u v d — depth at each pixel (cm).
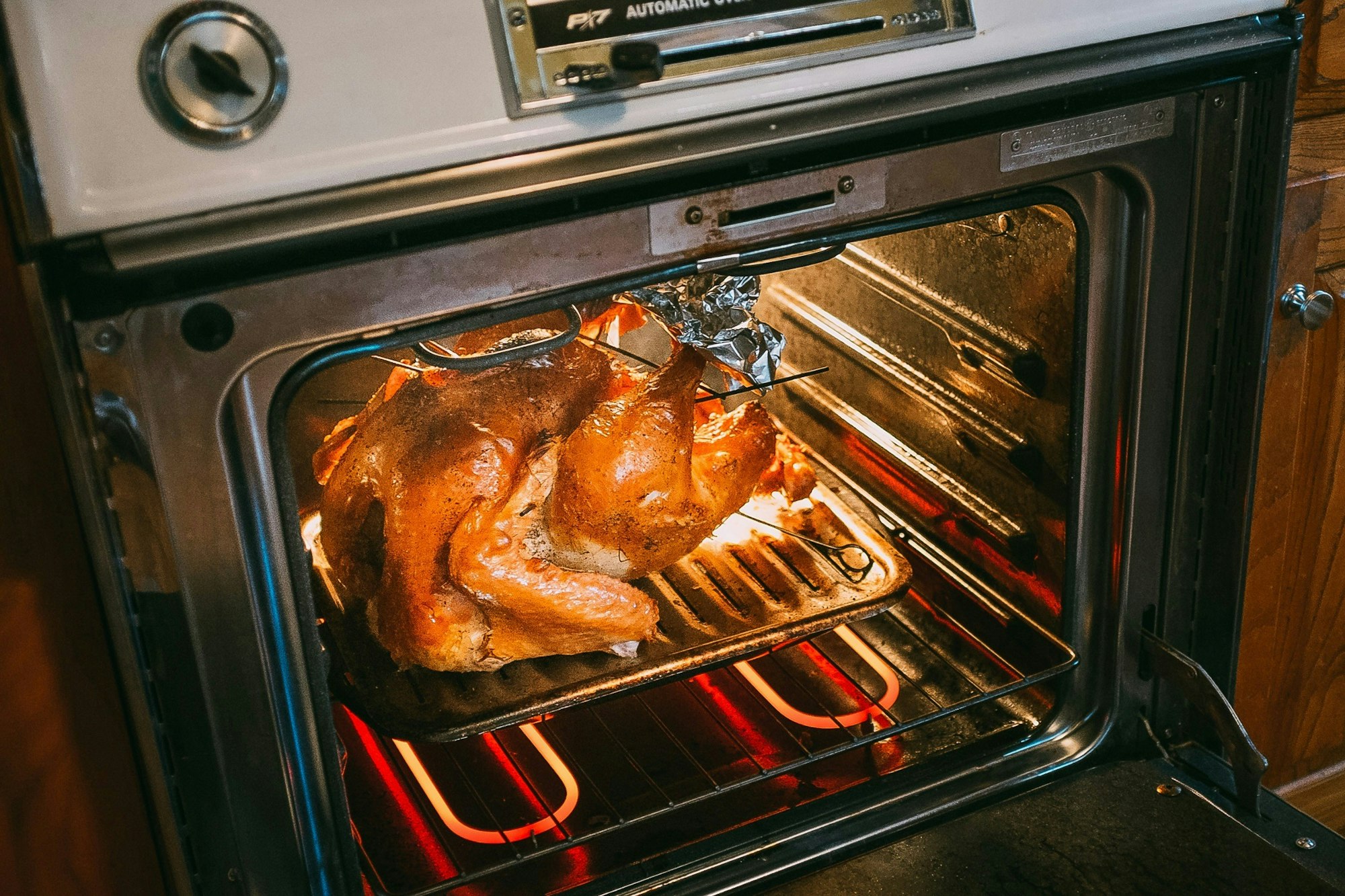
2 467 103
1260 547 146
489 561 118
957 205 113
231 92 94
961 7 107
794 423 159
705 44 102
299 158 97
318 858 111
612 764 131
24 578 106
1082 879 118
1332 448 143
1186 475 126
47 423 104
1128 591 127
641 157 102
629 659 126
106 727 112
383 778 129
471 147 99
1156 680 131
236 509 103
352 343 103
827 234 110
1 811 109
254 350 100
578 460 120
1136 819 123
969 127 111
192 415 100
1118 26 110
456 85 98
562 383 125
